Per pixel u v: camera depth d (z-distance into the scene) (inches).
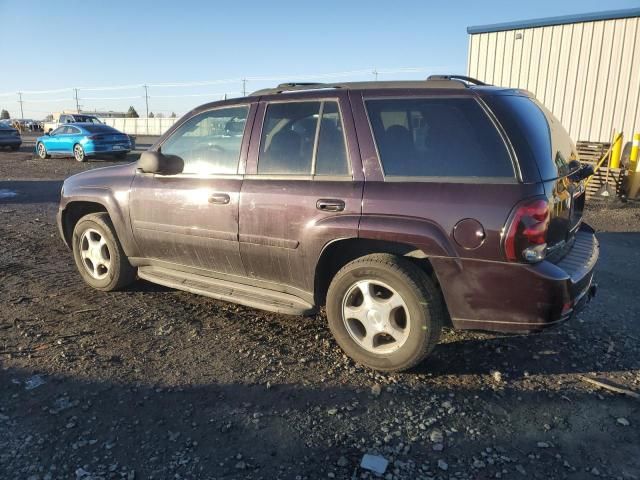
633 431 116.0
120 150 821.9
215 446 109.6
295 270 150.2
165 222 175.3
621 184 420.5
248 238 156.1
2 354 148.7
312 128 149.3
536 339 161.5
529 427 117.1
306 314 150.0
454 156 129.8
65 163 771.4
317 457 106.5
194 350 152.7
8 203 410.3
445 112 133.0
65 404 124.0
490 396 129.5
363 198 136.0
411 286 131.1
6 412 120.5
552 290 121.6
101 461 104.6
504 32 482.6
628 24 418.3
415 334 132.5
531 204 120.1
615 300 196.9
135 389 130.9
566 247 145.8
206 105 176.4
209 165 168.7
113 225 192.9
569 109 458.6
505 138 125.5
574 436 114.0
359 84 147.4
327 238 140.2
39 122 2285.9
